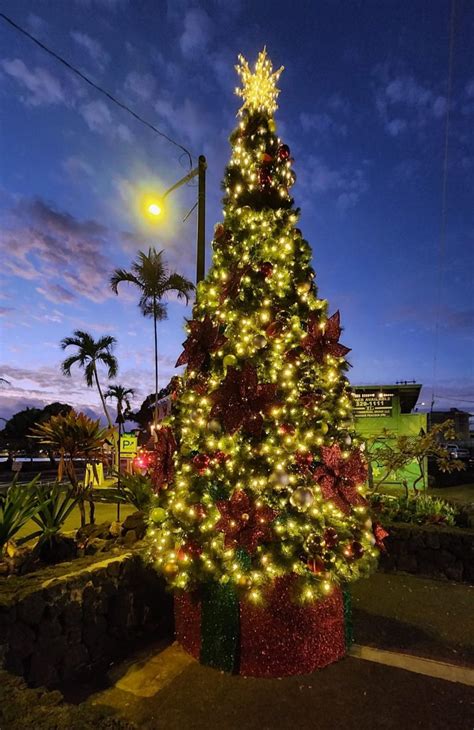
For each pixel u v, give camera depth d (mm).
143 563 3938
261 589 3189
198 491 3449
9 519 3627
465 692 3043
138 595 3910
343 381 3992
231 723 2705
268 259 3852
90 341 18516
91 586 3438
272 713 2799
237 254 3980
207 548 3330
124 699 2949
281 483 3074
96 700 2938
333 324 3594
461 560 5496
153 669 3324
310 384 3818
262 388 3180
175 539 3508
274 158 4156
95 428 5102
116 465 10586
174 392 4129
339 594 3551
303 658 3242
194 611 3523
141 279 14711
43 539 3832
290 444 3275
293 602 3150
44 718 1742
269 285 3777
